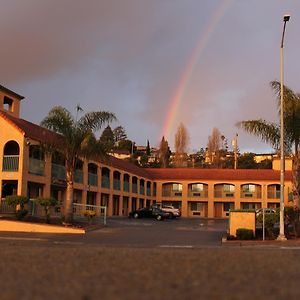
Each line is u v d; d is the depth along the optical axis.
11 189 36.12
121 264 11.95
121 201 56.19
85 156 31.94
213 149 104.12
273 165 74.56
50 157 35.22
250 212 26.06
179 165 99.19
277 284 9.22
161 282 9.28
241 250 18.02
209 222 50.66
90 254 14.36
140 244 22.95
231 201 69.19
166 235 28.94
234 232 26.09
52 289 8.53
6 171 34.22
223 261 12.83
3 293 8.17
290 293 8.34
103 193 50.72
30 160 35.16
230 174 70.38
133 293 8.20
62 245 20.45
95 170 48.75
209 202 69.56
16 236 25.89
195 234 29.89
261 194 68.44
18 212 30.33
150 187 70.00
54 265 11.70
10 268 11.13
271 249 19.73
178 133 100.31
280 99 26.12
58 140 32.06
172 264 12.01
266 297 7.97
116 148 115.12
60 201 39.03
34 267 11.32
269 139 27.91
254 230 25.92
